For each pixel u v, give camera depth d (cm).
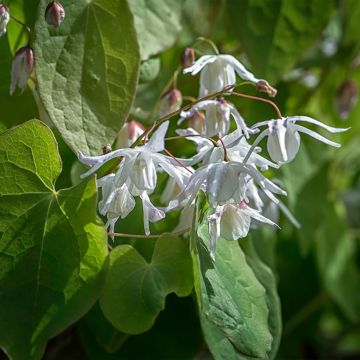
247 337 28
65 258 28
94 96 30
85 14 30
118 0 30
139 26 34
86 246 28
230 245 30
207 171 27
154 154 27
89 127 30
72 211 28
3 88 32
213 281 28
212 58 31
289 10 39
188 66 34
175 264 29
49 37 29
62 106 30
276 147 28
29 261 28
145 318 30
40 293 28
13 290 28
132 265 29
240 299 29
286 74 43
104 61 30
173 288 30
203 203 27
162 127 27
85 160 26
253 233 37
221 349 29
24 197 28
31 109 32
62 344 39
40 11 29
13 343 28
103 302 29
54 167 27
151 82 36
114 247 30
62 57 30
